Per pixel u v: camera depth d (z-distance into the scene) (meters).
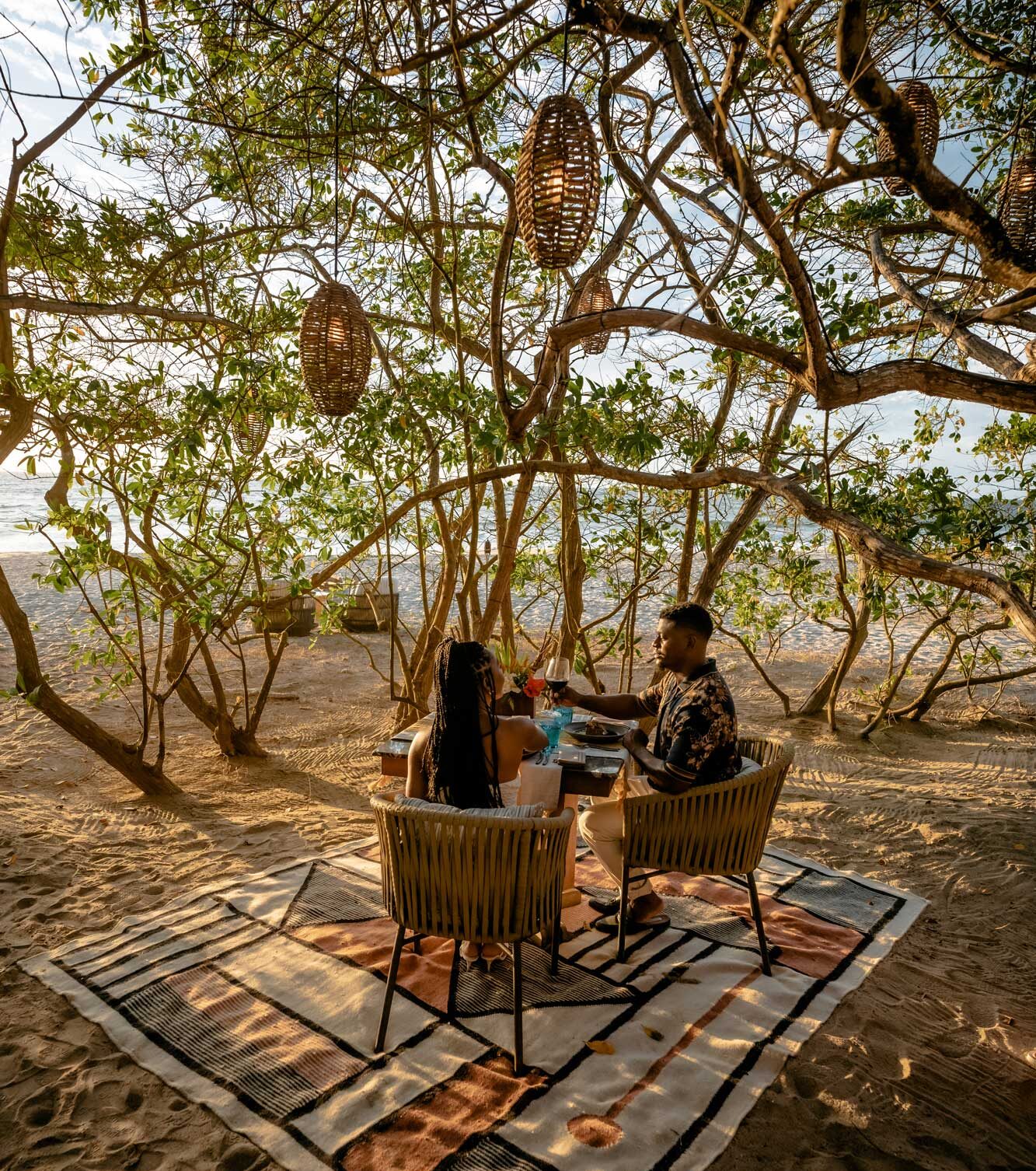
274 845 4.47
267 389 5.08
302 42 3.36
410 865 2.61
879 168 2.14
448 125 3.42
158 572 5.28
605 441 4.78
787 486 3.78
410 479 5.55
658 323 2.97
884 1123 2.43
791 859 4.39
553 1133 2.33
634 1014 2.89
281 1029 2.78
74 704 7.84
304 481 5.47
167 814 4.98
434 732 2.88
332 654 10.44
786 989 3.07
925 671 10.34
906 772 6.29
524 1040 2.74
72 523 4.83
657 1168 2.22
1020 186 2.75
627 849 3.17
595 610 13.46
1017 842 4.67
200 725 7.22
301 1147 2.28
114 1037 2.74
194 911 3.62
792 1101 2.50
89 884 3.95
